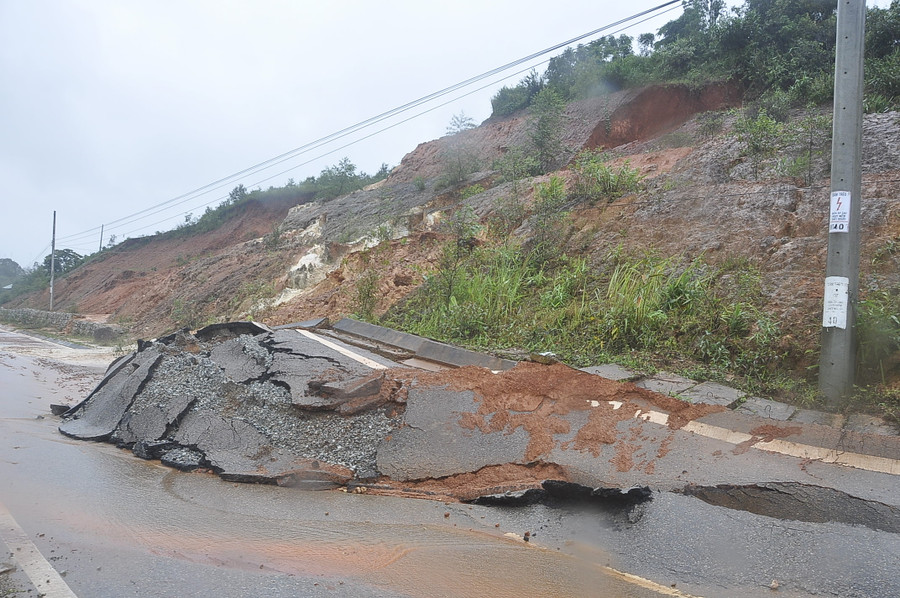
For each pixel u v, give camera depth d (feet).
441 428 21.90
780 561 13.51
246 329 37.04
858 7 22.94
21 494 20.18
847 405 21.39
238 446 23.98
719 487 16.69
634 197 40.75
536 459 19.45
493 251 43.86
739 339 26.53
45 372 53.26
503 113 102.37
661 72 79.20
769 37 71.82
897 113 38.96
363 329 38.34
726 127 56.08
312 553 15.14
